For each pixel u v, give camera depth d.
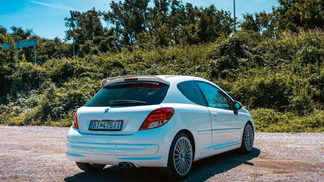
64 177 4.78
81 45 51.84
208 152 5.12
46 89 17.88
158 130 4.18
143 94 4.57
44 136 9.77
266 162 5.60
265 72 15.74
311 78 14.25
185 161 4.59
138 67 19.77
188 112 4.69
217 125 5.37
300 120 10.82
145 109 4.29
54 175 4.90
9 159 6.17
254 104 13.54
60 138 9.29
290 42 18.42
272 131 10.12
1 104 17.45
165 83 4.75
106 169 5.34
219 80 15.77
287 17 24.92
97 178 4.71
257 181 4.34
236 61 17.62
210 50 19.31
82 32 57.41
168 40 28.27
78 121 4.68
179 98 4.74
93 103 4.79
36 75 20.17
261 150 6.75
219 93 5.99
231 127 5.84
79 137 4.52
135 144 4.13
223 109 5.78
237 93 13.99
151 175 4.84
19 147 7.67
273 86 13.66
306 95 12.70
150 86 4.69
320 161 5.61
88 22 57.28
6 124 14.16
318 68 15.17
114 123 4.35
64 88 17.31
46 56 60.25
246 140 6.46
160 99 4.48
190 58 19.33
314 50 16.67
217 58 18.31
